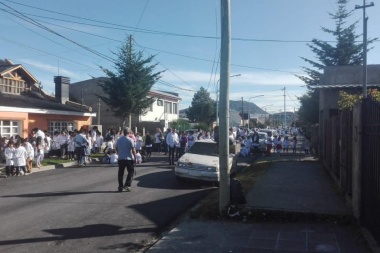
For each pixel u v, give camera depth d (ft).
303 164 57.06
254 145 90.63
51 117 85.35
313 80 130.41
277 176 43.47
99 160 71.10
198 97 208.44
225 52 27.71
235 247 21.01
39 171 55.88
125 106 102.12
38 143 57.67
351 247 20.62
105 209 30.63
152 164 64.13
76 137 64.28
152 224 26.43
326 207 27.53
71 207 31.22
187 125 163.02
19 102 79.36
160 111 159.94
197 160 43.27
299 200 29.94
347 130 29.76
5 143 63.82
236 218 26.48
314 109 134.41
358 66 67.77
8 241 22.53
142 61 102.32
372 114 21.84
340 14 130.21
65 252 20.80
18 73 93.97
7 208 30.86
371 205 21.71
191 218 27.04
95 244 22.18
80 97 148.77
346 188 30.22
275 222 25.70
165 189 40.22
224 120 27.53
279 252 20.11
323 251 20.10
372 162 21.61
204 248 20.95
